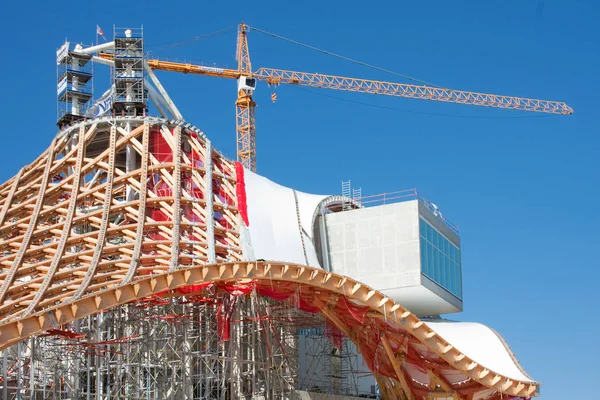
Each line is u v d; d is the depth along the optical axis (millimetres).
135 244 68500
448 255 96062
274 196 88000
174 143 79938
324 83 160250
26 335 57844
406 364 80125
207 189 76875
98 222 72375
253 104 155375
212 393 78312
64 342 73438
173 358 72188
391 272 88312
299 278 66438
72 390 71188
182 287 63594
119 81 92938
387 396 81750
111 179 75188
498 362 78000
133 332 74438
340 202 94312
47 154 81125
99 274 65250
